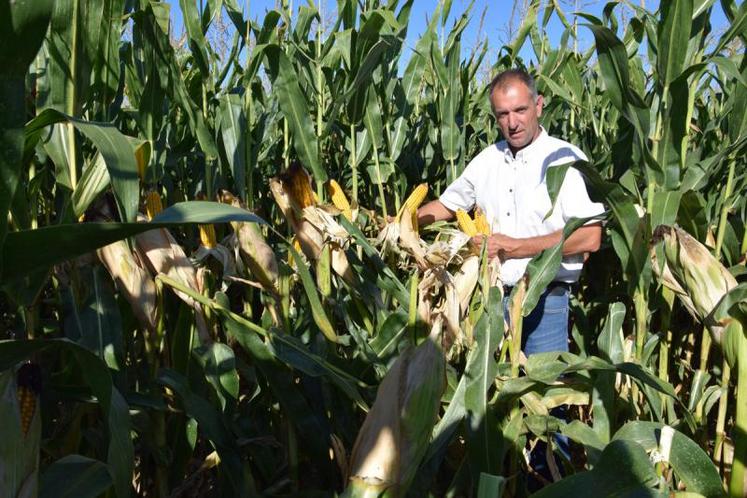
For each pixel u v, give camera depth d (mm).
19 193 1658
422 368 1732
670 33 2645
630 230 2668
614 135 5375
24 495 1366
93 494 1650
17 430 1336
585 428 2498
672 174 2797
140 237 2346
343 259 2799
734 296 2039
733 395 3449
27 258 1080
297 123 3244
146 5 2846
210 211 1183
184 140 3988
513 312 2742
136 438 2783
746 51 3111
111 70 2641
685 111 2717
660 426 2299
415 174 5797
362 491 1677
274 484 2482
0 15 921
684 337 3910
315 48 4266
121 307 2707
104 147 1332
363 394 2488
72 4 2039
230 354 2439
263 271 2602
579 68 5824
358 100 3854
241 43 4141
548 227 3922
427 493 2354
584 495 1688
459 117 5969
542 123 5508
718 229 3701
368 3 4402
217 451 2271
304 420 2389
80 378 2242
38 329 2496
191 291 2270
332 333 2529
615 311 2830
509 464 2881
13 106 995
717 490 1927
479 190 4332
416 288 2230
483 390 2342
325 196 3600
